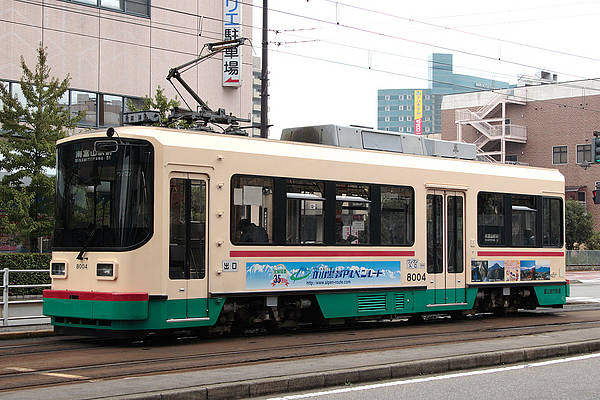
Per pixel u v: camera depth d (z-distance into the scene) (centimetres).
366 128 1631
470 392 891
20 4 2770
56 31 2862
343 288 1477
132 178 1243
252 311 1386
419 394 873
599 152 3031
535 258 1864
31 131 2478
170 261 1245
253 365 994
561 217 1944
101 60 2983
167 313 1234
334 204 1473
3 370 1003
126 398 751
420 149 1706
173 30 3188
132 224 1230
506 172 1822
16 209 2412
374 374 953
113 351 1198
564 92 6744
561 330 1573
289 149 1428
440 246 1658
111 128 1275
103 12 2984
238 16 3319
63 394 787
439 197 1667
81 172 1297
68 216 1300
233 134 1470
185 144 1277
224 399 814
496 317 1898
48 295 1301
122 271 1217
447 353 1106
